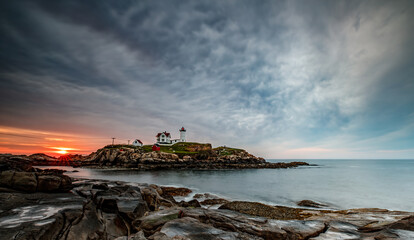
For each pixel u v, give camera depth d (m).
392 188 40.50
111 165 97.19
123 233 12.28
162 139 142.25
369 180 53.84
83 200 13.79
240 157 121.31
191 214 13.21
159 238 9.11
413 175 66.81
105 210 14.09
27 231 8.56
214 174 71.25
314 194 34.31
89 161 107.12
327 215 19.36
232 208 22.86
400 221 12.14
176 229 10.12
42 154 114.19
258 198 30.98
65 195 14.88
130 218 13.09
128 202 14.68
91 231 11.09
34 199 13.11
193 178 57.31
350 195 33.41
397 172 80.38
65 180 16.33
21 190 14.19
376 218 15.52
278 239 11.19
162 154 99.62
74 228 10.56
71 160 121.25
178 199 28.86
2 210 10.79
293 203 27.73
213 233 9.98
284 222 13.34
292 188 40.75
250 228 11.73
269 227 12.09
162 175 64.00
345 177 61.66
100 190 17.44
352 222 14.26
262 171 87.69
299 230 12.13
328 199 30.36
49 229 9.25
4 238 7.92
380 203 27.94
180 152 115.00
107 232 11.70
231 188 40.38
